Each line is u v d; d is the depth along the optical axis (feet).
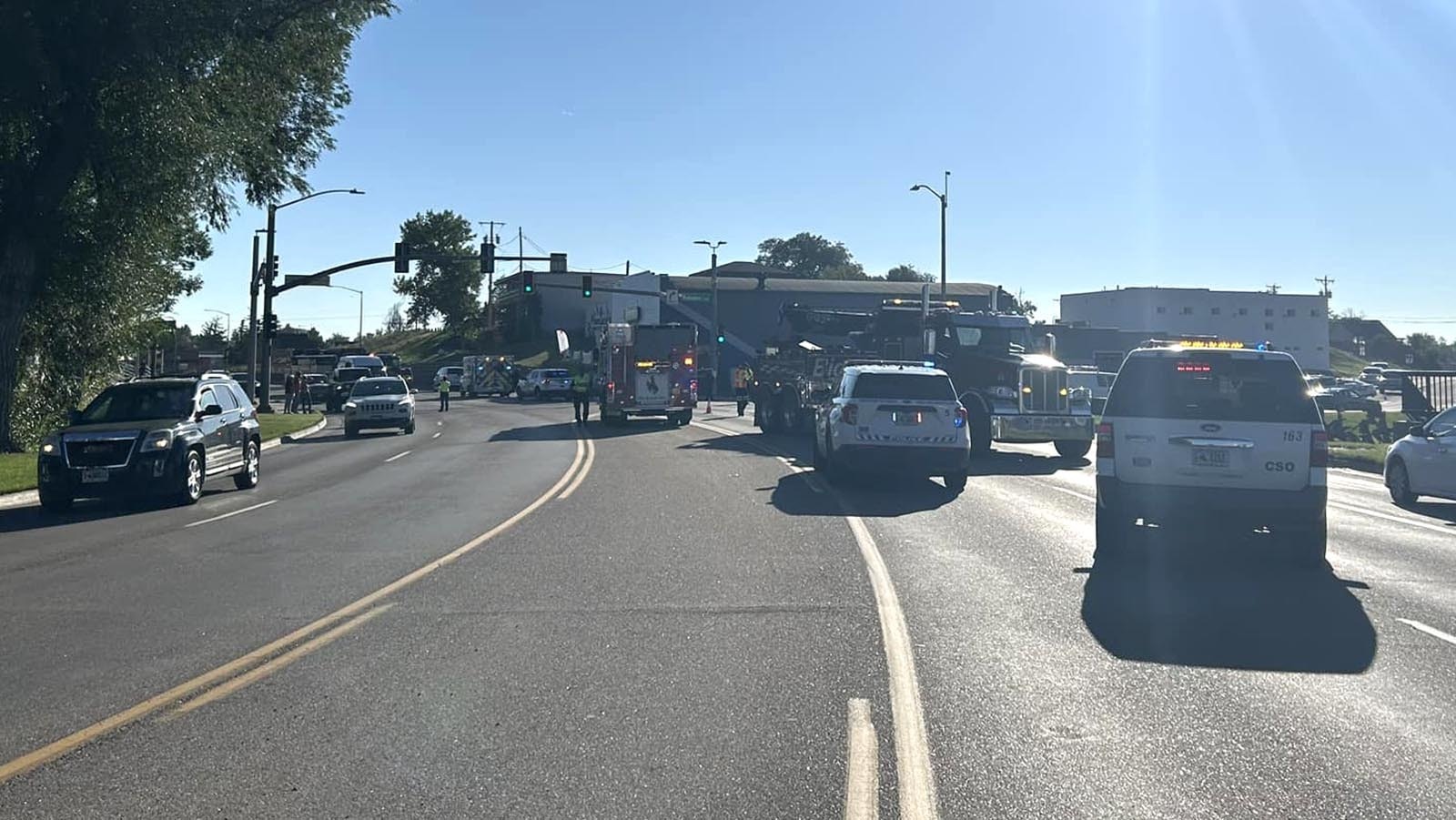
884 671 24.29
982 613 30.19
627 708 21.66
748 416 151.23
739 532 45.06
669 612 30.25
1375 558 40.19
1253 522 37.45
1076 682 23.59
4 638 27.86
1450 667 24.95
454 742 19.74
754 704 21.90
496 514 51.62
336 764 18.61
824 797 17.10
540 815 16.47
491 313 424.46
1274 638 27.63
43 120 79.46
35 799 17.17
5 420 83.25
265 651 26.35
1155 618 29.78
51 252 86.69
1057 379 81.25
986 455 84.58
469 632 28.14
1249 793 17.37
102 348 102.58
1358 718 21.20
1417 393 116.98
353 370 203.41
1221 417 37.42
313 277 152.66
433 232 406.21
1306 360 297.33
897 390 61.00
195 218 98.73
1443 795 17.28
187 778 18.03
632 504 54.75
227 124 86.43
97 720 21.13
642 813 16.51
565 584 34.35
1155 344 41.29
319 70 94.99
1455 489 53.78
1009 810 16.62
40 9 72.49
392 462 84.99
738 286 290.35
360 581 35.29
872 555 39.50
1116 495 38.22
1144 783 17.75
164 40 75.97
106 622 29.66
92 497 55.88
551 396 222.89
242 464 66.23
